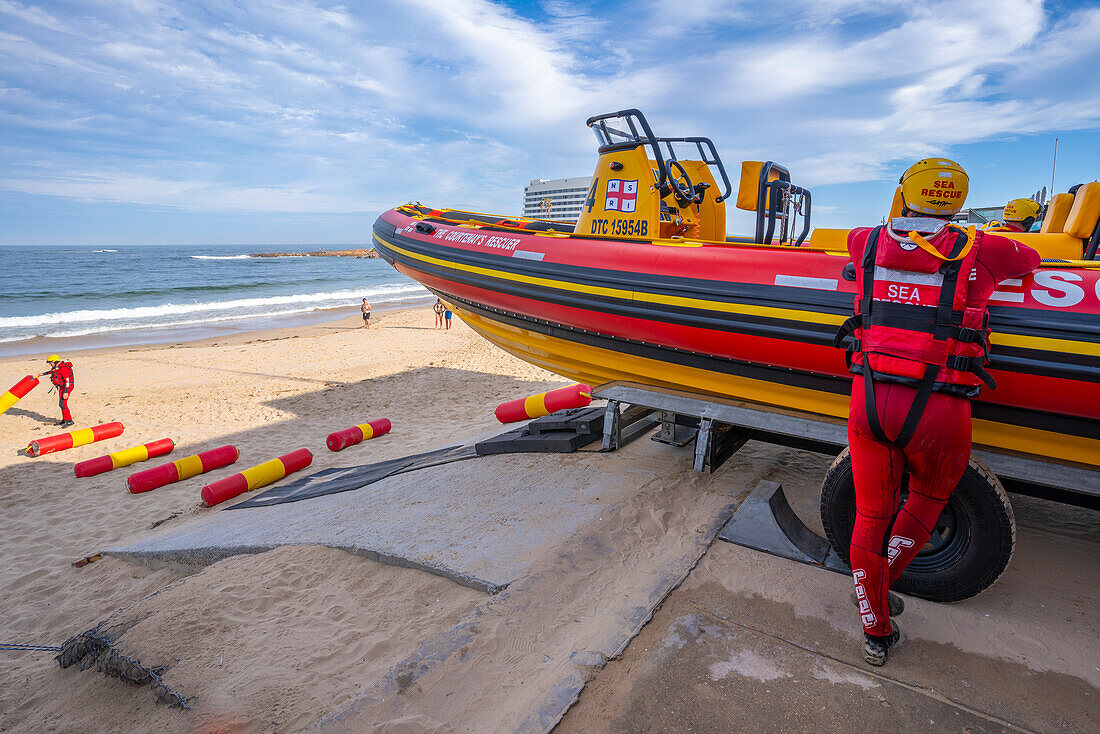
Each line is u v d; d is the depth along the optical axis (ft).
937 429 6.08
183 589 11.86
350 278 214.07
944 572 7.80
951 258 6.00
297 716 8.00
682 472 13.11
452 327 78.54
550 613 8.41
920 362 6.04
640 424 16.05
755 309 10.46
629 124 14.96
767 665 6.94
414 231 18.43
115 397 41.63
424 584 10.52
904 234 6.27
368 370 49.39
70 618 15.02
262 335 75.25
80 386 45.16
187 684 8.93
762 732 6.01
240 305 120.37
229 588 11.68
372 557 11.70
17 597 16.87
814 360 10.13
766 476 12.81
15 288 152.66
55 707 9.89
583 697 6.56
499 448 16.78
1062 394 8.07
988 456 8.71
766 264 10.59
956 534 7.84
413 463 20.04
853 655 7.05
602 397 13.70
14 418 37.47
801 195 15.62
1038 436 8.66
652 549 9.87
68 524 22.85
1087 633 7.32
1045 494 8.80
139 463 29.50
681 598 8.30
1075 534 9.87
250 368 51.31
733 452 13.62
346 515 14.97
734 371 11.59
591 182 15.52
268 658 9.38
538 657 7.54
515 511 12.25
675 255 11.76
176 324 89.56
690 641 7.39
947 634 7.40
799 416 10.62
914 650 7.13
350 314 101.09
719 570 8.91
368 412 37.17
